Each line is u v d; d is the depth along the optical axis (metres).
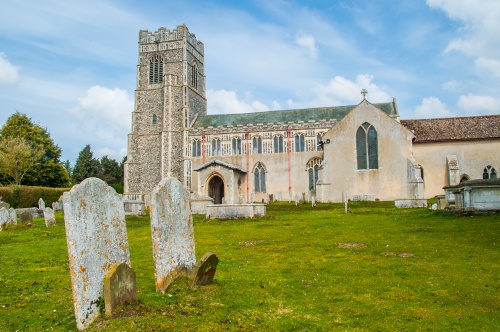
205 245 19.34
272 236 21.88
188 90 73.50
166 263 10.91
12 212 34.38
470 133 50.66
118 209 10.35
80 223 9.12
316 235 21.81
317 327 8.54
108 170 117.75
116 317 8.85
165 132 71.56
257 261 15.23
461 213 26.58
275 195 65.25
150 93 74.94
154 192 10.86
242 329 8.38
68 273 14.14
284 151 66.00
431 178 50.22
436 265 13.79
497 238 18.72
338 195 49.03
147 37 76.56
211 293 10.61
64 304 10.41
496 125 51.09
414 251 16.41
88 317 8.91
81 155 115.19
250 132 67.50
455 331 8.23
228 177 59.72
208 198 40.06
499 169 49.09
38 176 77.44
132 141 73.88
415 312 9.29
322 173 49.72
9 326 8.98
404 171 47.97
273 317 9.10
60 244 21.55
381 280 12.03
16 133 79.31
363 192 48.59
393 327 8.47
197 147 69.44
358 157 49.31
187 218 12.17
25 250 19.75
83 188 9.34
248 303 10.01
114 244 10.05
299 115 69.38
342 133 49.97
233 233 23.48
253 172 66.62
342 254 16.20
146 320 8.60
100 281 9.41
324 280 12.18
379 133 49.00
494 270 12.98
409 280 11.96
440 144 50.56
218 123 71.94
